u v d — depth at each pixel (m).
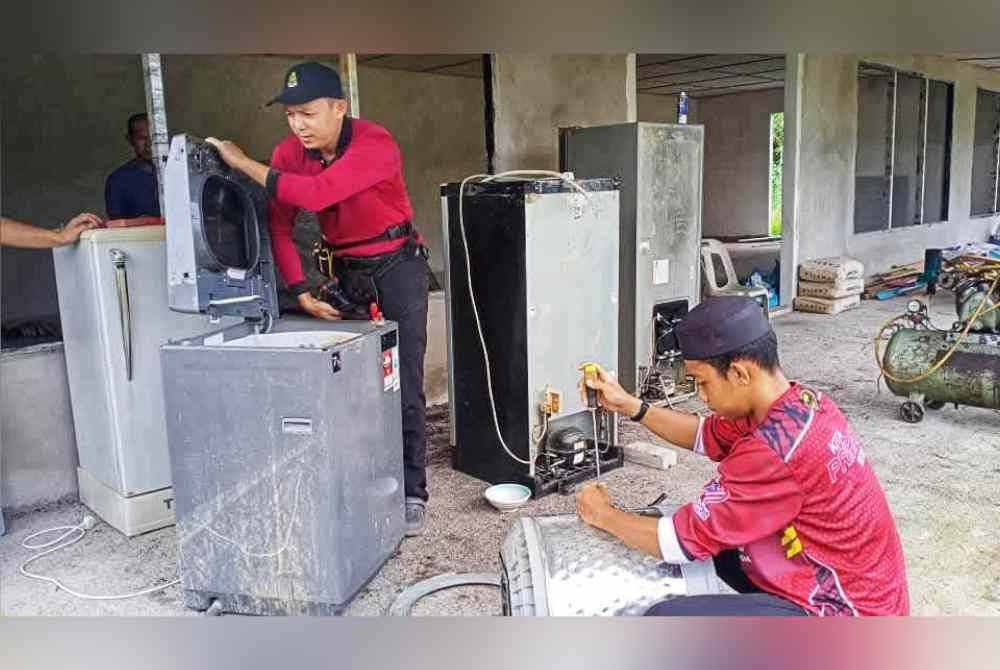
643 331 4.09
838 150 7.54
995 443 3.62
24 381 2.96
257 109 7.43
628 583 1.62
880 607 1.47
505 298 3.04
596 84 4.90
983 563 2.52
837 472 1.43
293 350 2.10
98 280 2.63
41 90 5.94
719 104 13.51
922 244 9.36
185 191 2.25
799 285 7.19
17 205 5.93
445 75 9.52
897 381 3.91
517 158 4.54
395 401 2.55
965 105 9.92
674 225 4.15
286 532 2.20
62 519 2.96
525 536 1.72
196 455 2.22
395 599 2.34
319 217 2.77
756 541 1.53
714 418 1.89
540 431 3.10
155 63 2.94
